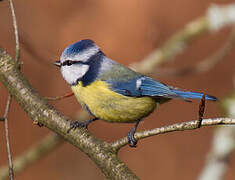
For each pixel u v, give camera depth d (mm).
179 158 12734
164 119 13203
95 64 7445
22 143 12281
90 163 12602
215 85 13188
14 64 6309
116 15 13352
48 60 7746
